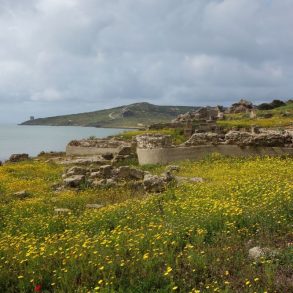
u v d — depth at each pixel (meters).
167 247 10.43
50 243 11.09
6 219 16.50
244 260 9.52
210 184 20.83
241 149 31.48
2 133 159.88
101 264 9.23
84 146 45.75
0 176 28.98
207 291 8.13
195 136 33.19
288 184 16.81
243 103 88.00
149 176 22.58
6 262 9.59
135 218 14.15
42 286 8.78
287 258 9.26
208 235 11.33
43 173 30.86
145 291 8.17
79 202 19.39
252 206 13.59
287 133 33.00
